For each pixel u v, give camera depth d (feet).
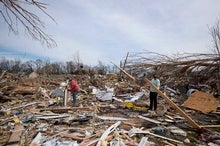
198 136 22.40
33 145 18.52
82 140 20.13
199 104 34.88
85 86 62.03
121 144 18.85
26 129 23.20
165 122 26.86
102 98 44.34
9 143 19.33
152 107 32.83
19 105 38.99
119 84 62.59
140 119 28.09
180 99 44.83
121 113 31.99
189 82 39.09
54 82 69.72
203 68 33.12
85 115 29.25
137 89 53.47
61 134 21.43
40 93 49.32
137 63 37.32
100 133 21.79
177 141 20.56
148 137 21.48
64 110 34.06
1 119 27.96
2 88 52.80
